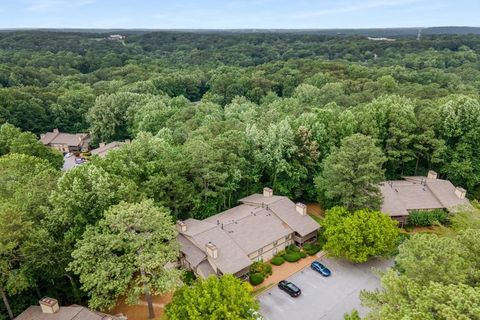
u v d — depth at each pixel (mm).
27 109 104125
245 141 59594
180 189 49125
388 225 44750
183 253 44875
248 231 47188
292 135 58906
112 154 52281
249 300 31750
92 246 33656
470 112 61688
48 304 32438
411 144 65312
